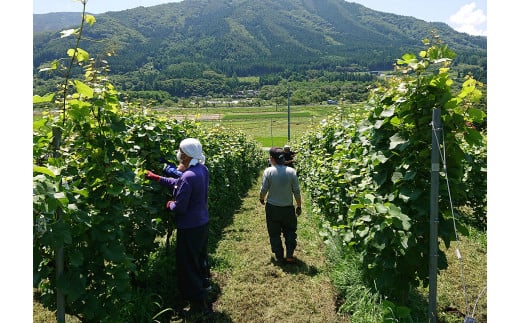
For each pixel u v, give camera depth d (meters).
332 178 7.30
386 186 4.27
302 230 8.38
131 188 3.70
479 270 5.87
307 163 13.04
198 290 4.56
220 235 8.08
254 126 64.31
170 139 6.11
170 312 4.64
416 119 3.75
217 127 11.29
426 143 3.81
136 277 4.93
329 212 8.37
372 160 4.18
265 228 8.73
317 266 6.16
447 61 3.61
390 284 3.99
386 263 3.95
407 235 3.69
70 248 3.21
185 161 4.72
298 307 4.79
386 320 3.71
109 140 3.78
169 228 5.93
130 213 4.41
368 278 4.71
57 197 2.58
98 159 3.64
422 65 3.58
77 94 3.41
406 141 3.78
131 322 4.11
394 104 3.87
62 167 3.18
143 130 5.39
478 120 3.66
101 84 3.74
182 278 4.60
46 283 3.34
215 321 4.49
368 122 4.54
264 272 5.91
